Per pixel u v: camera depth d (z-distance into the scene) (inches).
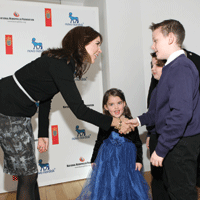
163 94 45.0
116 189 56.3
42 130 56.2
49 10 85.5
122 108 65.6
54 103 86.3
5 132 42.8
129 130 57.9
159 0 95.3
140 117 59.4
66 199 71.9
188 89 40.1
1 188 81.1
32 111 46.8
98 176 58.4
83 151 90.1
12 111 43.1
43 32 85.1
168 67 45.3
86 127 90.4
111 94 64.4
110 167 58.6
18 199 43.8
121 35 91.7
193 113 43.3
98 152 63.4
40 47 84.9
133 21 93.6
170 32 45.4
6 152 44.0
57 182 86.7
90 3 113.9
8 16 81.2
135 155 61.9
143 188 58.8
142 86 95.3
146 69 96.2
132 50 93.6
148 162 94.3
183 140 43.3
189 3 94.9
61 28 87.2
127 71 92.7
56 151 86.8
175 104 40.0
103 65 97.5
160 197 57.3
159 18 95.9
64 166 87.8
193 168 44.0
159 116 47.2
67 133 88.1
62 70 43.4
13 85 43.8
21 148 43.5
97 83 92.0
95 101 91.9
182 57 44.0
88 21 90.6
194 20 94.9
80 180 89.3
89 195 60.2
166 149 41.2
